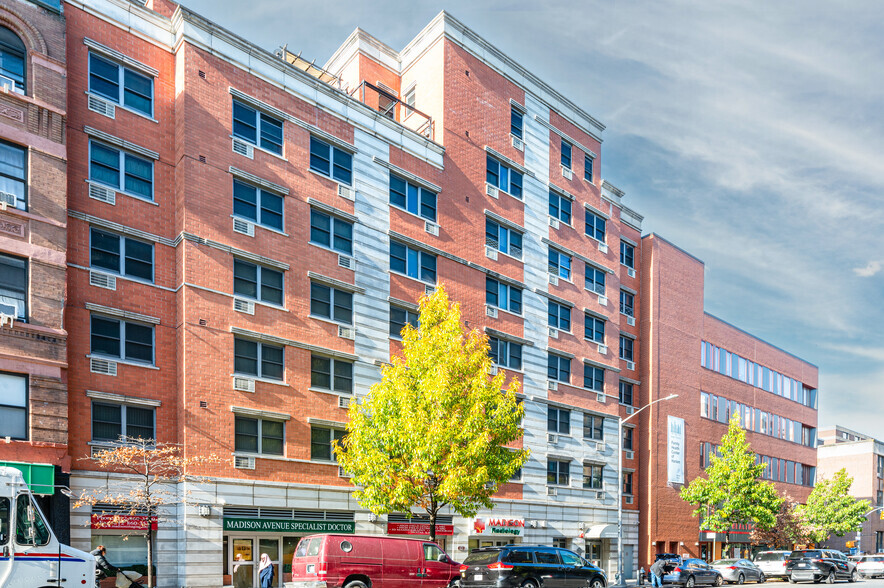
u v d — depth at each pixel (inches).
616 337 1791.3
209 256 1031.6
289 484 1064.8
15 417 834.2
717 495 1854.1
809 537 2433.6
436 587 882.8
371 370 1216.8
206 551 960.9
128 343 973.2
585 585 1021.2
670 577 1371.8
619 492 1428.4
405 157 1334.9
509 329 1482.5
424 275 1342.3
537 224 1594.5
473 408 992.2
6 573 553.6
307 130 1183.6
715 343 2210.9
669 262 2018.9
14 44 897.5
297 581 834.8
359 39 1496.1
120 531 925.8
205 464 983.0
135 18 1039.6
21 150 884.0
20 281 861.8
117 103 1009.5
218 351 1021.2
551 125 1676.9
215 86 1075.3
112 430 940.0
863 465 3336.6
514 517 1414.9
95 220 957.2
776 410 2534.5
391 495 982.4
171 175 1048.2
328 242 1192.2
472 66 1494.8
